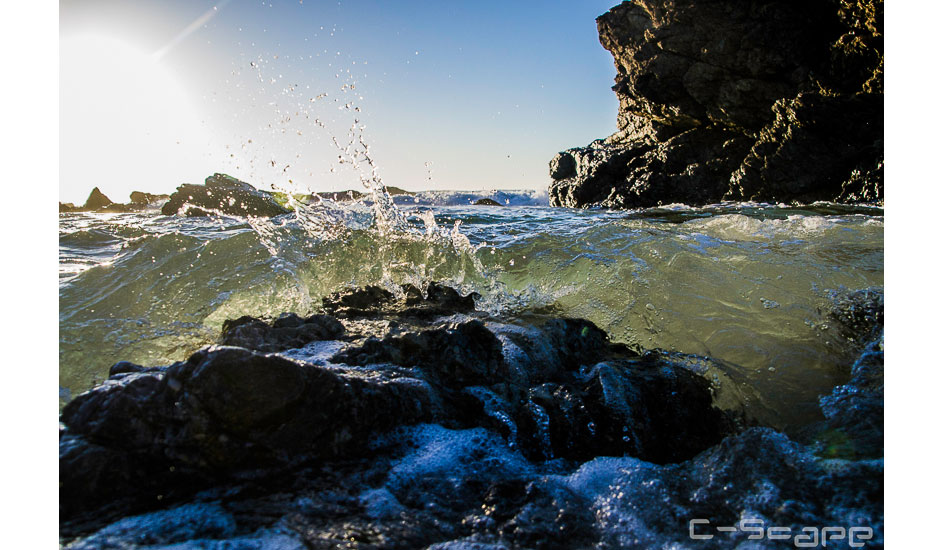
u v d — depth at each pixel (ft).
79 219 22.41
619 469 5.78
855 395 6.74
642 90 60.80
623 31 61.00
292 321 8.18
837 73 45.42
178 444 5.12
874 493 4.94
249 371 5.27
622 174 66.03
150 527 4.45
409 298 10.18
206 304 9.93
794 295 9.41
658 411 7.01
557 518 4.86
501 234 17.15
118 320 9.09
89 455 4.86
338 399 5.65
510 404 6.82
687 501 5.12
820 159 45.42
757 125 54.13
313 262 11.76
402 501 5.02
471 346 7.42
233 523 4.54
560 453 6.49
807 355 8.03
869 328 8.39
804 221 13.57
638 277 10.44
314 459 5.40
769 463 5.45
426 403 6.39
